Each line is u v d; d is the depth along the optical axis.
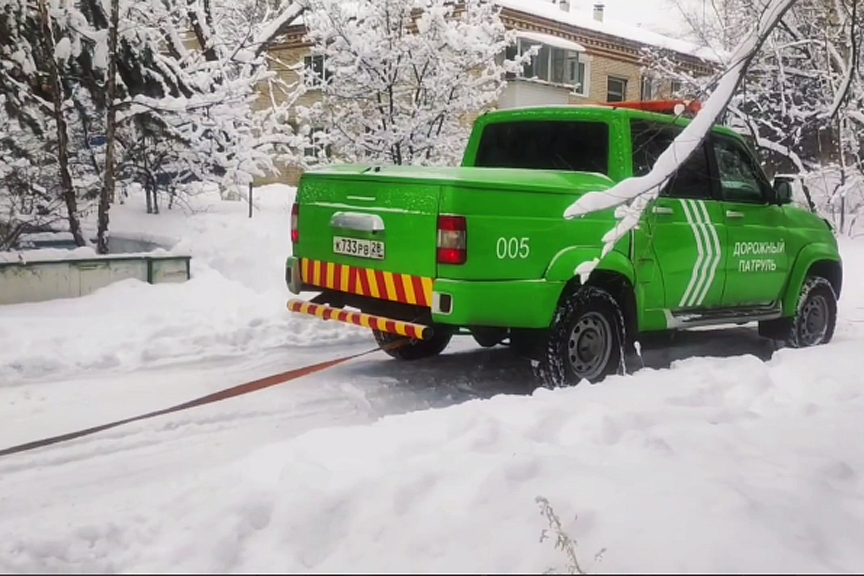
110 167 10.68
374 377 6.98
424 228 5.89
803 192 16.61
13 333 7.38
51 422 5.63
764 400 5.67
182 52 12.97
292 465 3.88
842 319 10.14
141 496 4.41
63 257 8.93
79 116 11.64
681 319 7.13
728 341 9.06
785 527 3.26
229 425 5.68
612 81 27.94
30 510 4.21
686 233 7.05
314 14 12.88
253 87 14.13
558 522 3.02
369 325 6.22
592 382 6.54
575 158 6.95
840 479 4.08
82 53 11.46
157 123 12.00
